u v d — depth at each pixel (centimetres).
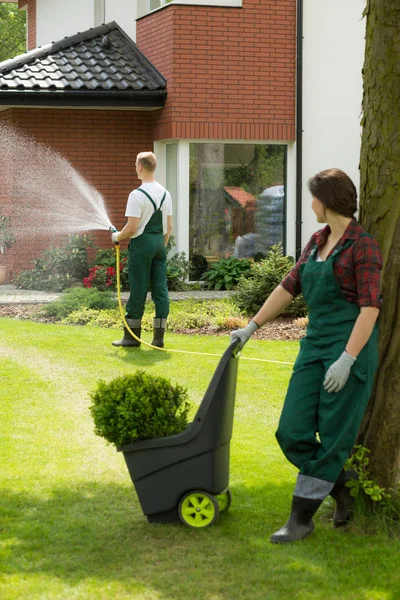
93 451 633
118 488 557
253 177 1692
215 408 484
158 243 1014
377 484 502
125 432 487
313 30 1658
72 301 1280
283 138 1670
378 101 496
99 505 525
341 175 468
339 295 461
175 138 1639
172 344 1052
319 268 465
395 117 492
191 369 906
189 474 489
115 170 1722
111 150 1717
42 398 781
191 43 1619
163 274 1028
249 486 563
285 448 476
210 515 491
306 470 470
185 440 486
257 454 631
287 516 512
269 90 1658
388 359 497
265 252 1705
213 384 483
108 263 1612
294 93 1670
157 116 1691
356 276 456
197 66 1625
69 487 557
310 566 439
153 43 1695
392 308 495
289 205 1697
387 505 498
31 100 1599
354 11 1650
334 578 428
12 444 647
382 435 500
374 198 498
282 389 827
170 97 1627
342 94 1669
